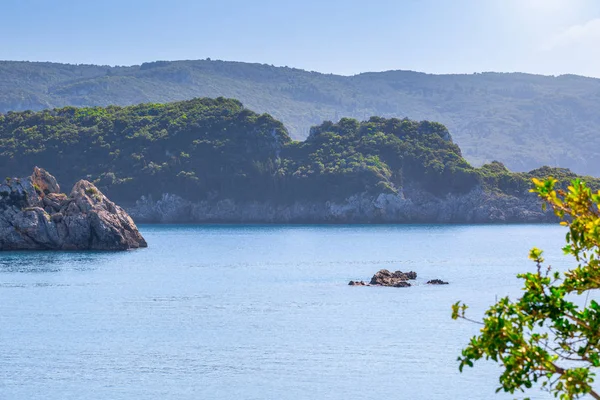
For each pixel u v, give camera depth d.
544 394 115.12
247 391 116.88
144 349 145.00
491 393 116.06
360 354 139.88
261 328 165.38
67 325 170.25
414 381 122.56
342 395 114.75
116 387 119.25
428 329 162.62
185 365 132.62
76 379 123.81
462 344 148.12
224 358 137.38
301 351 142.62
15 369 130.25
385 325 167.38
